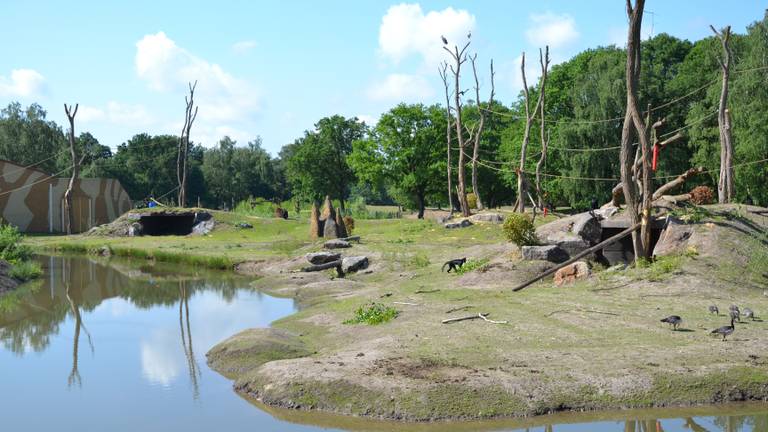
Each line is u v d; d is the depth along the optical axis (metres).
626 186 21.17
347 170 87.69
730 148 33.41
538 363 11.92
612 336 13.72
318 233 42.72
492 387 10.84
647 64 56.06
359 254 32.28
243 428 10.44
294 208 91.88
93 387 13.31
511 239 24.48
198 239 51.59
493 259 24.56
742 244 20.77
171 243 48.28
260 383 12.17
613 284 19.55
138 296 26.62
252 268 34.94
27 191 63.69
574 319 15.33
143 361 15.56
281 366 12.52
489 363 11.99
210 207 123.31
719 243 20.77
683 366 11.52
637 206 21.20
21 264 34.47
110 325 20.44
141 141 120.50
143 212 57.78
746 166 43.62
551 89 60.81
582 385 10.97
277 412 11.11
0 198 61.00
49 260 41.75
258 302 24.30
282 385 11.73
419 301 19.09
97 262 40.59
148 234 58.94
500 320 15.49
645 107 52.56
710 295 17.83
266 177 132.62
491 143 72.56
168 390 12.91
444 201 75.94
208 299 25.48
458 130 46.81
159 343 17.69
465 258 25.02
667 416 10.34
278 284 27.98
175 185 115.94
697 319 15.05
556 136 58.66
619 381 11.03
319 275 29.34
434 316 16.56
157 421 11.02
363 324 16.55
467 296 19.33
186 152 68.94
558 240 23.88
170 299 25.73
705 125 47.31
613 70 53.78
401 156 68.88
